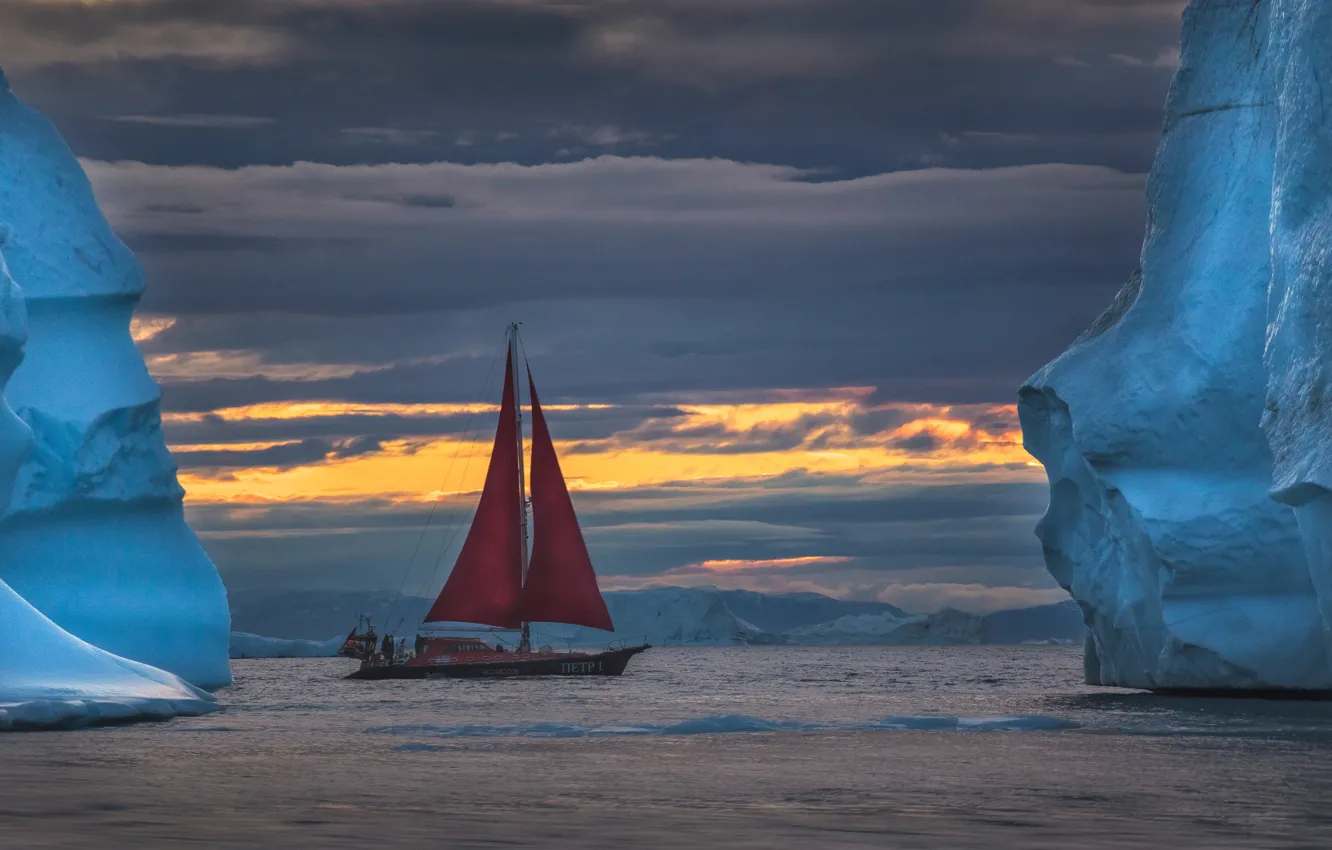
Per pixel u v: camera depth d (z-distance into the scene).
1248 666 87.81
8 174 102.06
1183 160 98.38
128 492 102.88
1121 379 94.62
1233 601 88.69
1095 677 107.69
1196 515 89.00
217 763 54.56
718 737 66.50
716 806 42.41
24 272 100.56
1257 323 92.06
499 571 162.00
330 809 41.47
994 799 44.00
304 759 55.84
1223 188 96.25
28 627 75.62
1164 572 89.88
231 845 34.91
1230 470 91.12
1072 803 43.12
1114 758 55.47
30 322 100.81
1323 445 74.00
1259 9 96.88
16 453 85.12
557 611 158.88
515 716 89.75
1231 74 97.56
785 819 39.72
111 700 73.44
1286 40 84.75
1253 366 91.44
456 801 43.44
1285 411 78.81
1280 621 87.25
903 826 38.53
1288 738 64.75
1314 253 78.44
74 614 99.12
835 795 44.75
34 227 101.94
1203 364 92.75
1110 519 96.94
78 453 98.94
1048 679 180.88
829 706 101.62
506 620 161.75
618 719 87.44
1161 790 46.03
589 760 55.12
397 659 165.75
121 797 44.12
